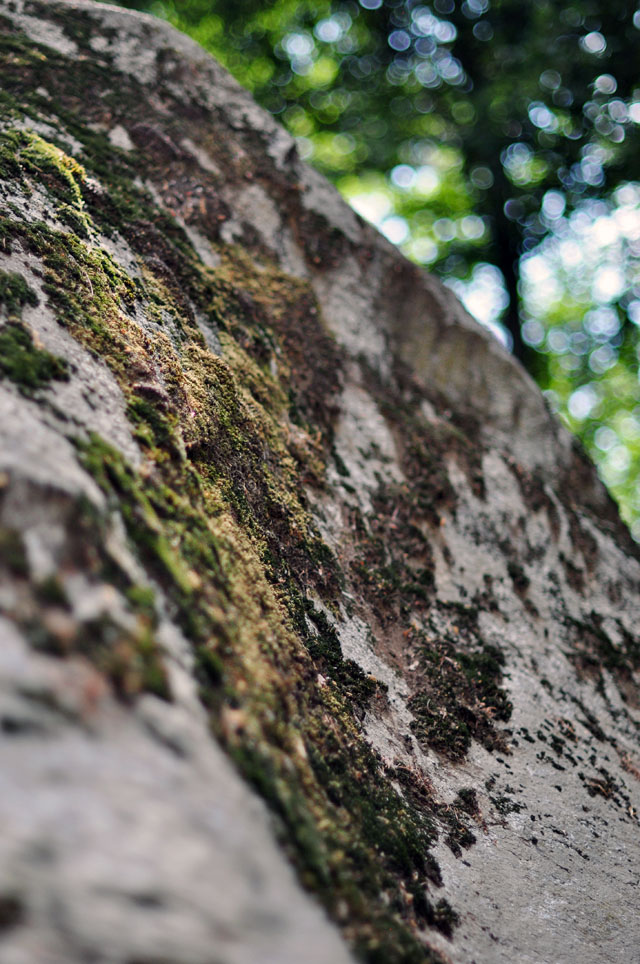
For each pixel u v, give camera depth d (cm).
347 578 418
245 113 654
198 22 1287
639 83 1160
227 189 596
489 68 1234
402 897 250
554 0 1147
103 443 245
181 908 141
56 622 169
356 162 1428
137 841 145
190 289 455
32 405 231
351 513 467
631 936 322
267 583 321
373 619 414
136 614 195
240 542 313
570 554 577
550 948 293
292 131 1427
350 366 582
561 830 362
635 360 1466
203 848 153
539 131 1217
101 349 305
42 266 322
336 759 278
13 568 171
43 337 276
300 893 179
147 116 580
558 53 1156
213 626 237
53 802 140
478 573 508
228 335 466
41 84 542
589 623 534
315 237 629
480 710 407
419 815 315
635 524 1598
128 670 176
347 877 218
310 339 553
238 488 347
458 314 694
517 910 303
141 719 170
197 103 628
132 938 133
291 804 211
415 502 514
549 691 457
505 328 1341
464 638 454
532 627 497
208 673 216
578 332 1519
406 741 354
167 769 164
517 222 1305
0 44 551
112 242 412
